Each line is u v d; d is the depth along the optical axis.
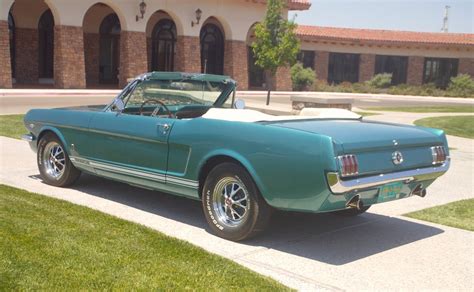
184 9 30.97
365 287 4.50
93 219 5.82
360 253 5.34
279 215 6.60
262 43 23.45
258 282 4.40
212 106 7.30
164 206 6.75
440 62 43.00
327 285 4.51
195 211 6.59
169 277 4.38
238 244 5.46
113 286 4.14
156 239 5.29
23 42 29.70
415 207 7.30
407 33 43.47
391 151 5.27
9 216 5.70
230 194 5.57
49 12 30.62
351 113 6.52
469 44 41.47
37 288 4.03
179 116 7.11
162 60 34.97
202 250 5.06
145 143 6.15
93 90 26.72
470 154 12.53
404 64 43.03
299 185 4.91
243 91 33.31
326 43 41.38
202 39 35.66
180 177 5.84
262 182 5.14
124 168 6.43
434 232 6.16
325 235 5.89
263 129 5.17
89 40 32.50
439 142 5.85
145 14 29.33
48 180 7.55
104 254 4.78
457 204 7.53
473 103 35.50
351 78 42.78
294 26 23.28
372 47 42.34
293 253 5.26
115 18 33.28
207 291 4.16
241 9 33.66
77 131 6.95
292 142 4.93
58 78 26.88
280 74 36.12
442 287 4.57
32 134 7.70
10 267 4.35
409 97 38.44
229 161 5.49
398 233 6.08
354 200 5.02
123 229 5.54
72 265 4.49
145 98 6.84
